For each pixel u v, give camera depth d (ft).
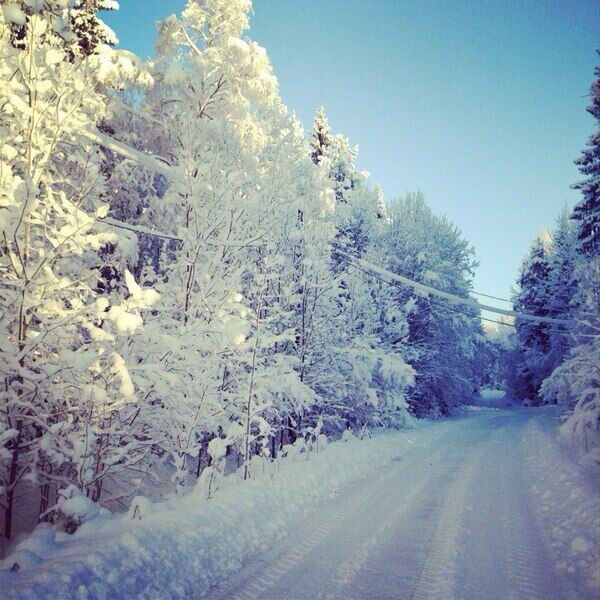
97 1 41.65
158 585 12.94
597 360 39.60
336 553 16.81
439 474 31.96
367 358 45.93
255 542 17.57
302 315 38.58
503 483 28.43
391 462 38.22
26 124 17.65
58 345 17.47
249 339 26.14
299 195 39.78
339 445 39.11
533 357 121.19
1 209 16.11
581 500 20.98
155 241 38.63
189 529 16.31
